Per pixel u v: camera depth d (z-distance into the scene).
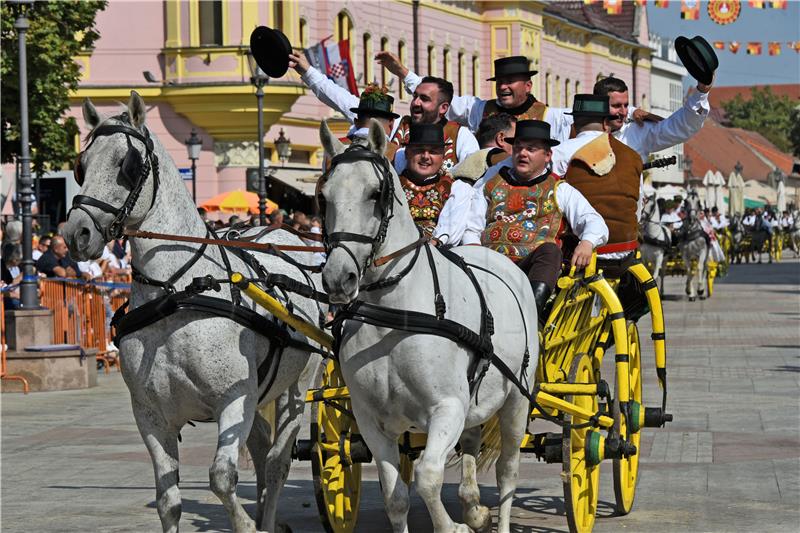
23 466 15.95
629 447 11.99
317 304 11.82
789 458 15.54
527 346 10.92
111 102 51.62
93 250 9.67
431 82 13.14
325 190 9.24
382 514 13.20
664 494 13.66
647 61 102.94
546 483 14.46
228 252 10.79
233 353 10.17
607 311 12.96
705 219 48.44
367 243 9.19
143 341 10.12
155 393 10.13
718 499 13.34
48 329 24.70
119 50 51.62
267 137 52.22
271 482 11.84
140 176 9.88
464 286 10.21
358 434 11.90
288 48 12.42
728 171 135.88
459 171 12.48
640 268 13.45
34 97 39.84
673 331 34.03
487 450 12.27
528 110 14.42
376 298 9.70
